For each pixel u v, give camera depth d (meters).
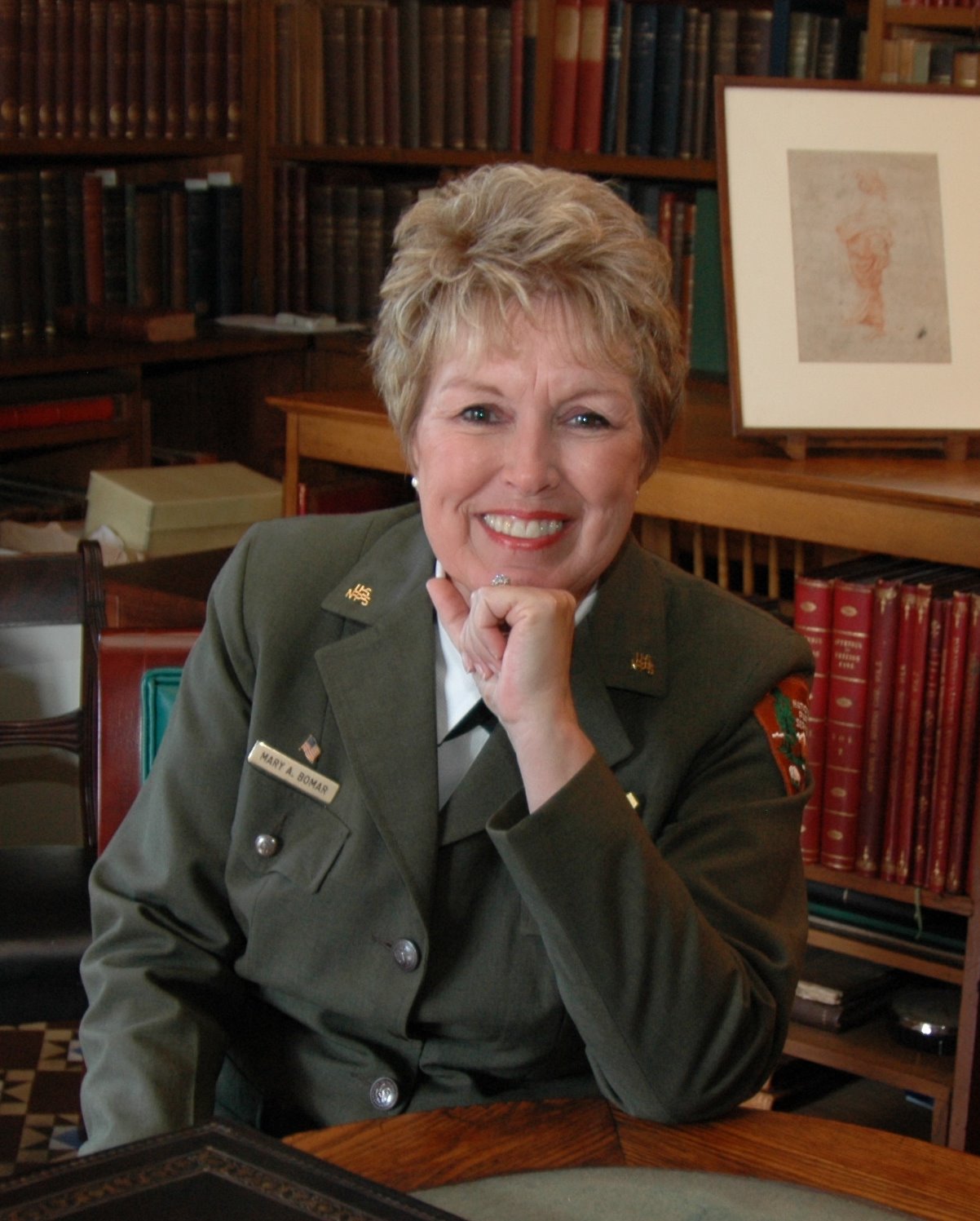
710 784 1.17
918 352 2.07
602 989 1.03
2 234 3.47
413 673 1.20
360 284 3.85
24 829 2.61
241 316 3.95
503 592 1.04
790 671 1.23
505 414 1.12
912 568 2.07
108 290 3.76
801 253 2.05
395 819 1.15
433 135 3.59
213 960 1.23
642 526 2.61
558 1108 1.06
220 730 1.25
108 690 1.69
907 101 2.12
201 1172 0.83
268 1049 1.23
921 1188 0.96
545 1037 1.15
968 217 2.10
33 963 1.83
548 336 1.09
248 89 3.82
